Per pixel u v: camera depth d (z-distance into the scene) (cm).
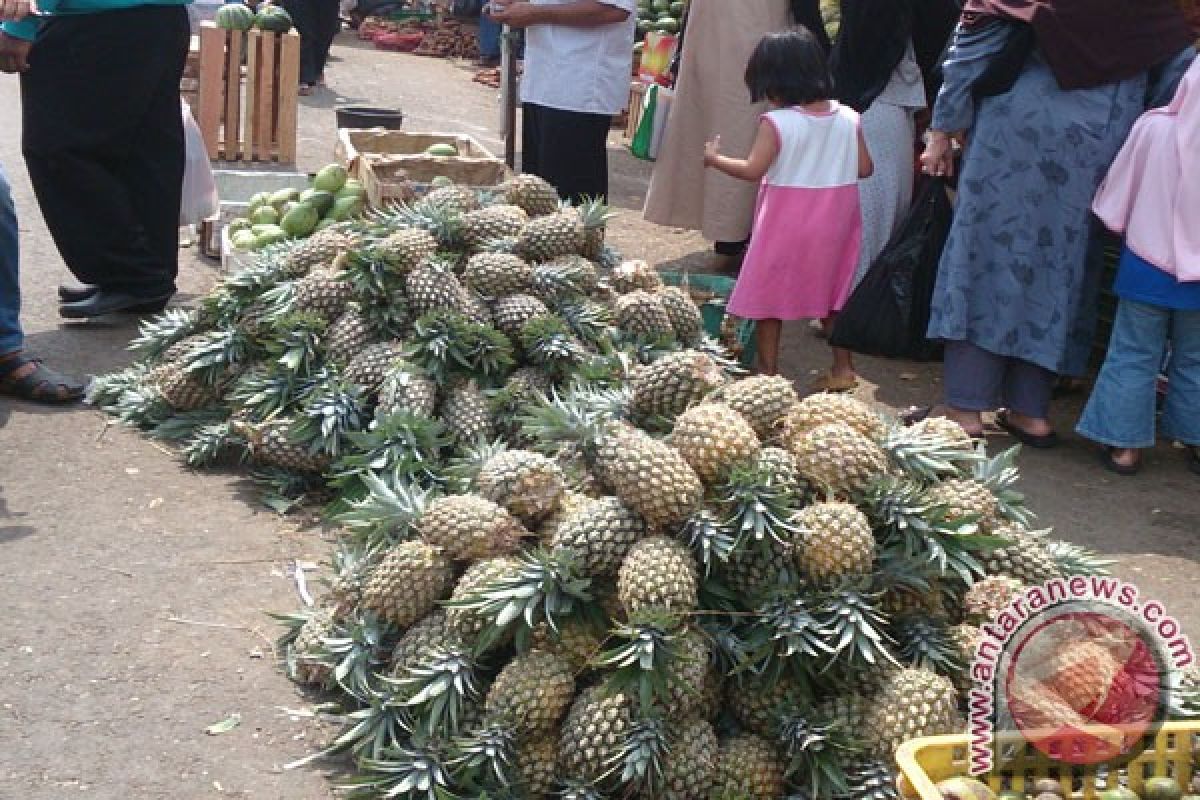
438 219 544
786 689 338
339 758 355
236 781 343
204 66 909
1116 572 499
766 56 624
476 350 491
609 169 1136
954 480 386
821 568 337
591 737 319
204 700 375
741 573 343
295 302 524
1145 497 573
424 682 337
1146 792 277
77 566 438
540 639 338
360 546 397
